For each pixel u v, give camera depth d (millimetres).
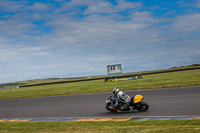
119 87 24750
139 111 10742
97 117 10195
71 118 10469
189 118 8156
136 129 6648
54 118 10852
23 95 27109
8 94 32156
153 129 6453
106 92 21406
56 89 33594
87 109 12648
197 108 9992
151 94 16531
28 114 12812
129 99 10656
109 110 11203
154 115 9383
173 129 6152
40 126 8641
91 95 19922
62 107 14305
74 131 7117
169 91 17328
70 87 35406
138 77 43188
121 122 8352
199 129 5875
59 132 7148
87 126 7949
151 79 34906
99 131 6812
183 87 19234
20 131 7781
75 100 17328
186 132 5660
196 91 15805
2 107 17266
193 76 31578
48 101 18422
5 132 7777
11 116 12656
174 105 11266
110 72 47562
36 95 25344
